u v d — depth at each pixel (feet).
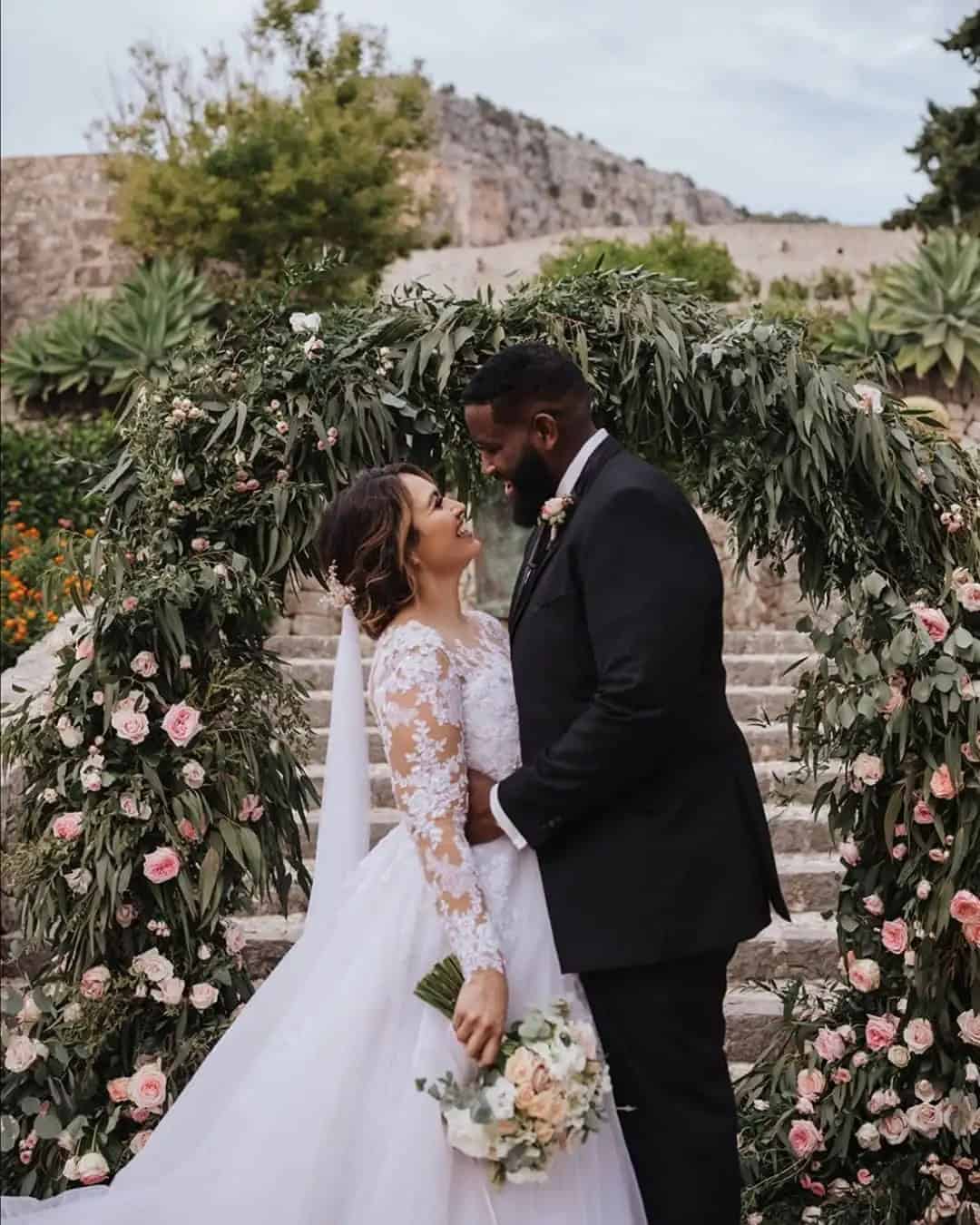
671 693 6.66
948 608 9.30
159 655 9.22
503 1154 6.36
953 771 8.79
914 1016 9.20
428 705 6.91
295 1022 7.33
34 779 9.46
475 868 6.86
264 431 9.05
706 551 7.05
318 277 9.58
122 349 34.37
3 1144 8.95
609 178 108.68
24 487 29.96
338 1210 6.82
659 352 9.09
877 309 32.96
